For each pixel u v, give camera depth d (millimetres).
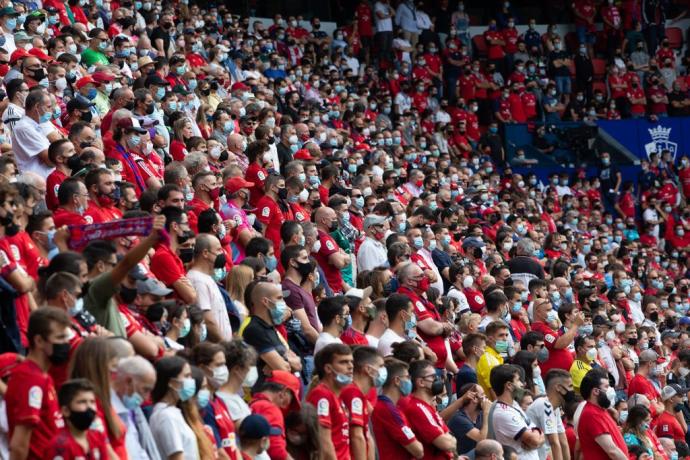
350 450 15141
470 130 50969
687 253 50812
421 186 34875
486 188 40469
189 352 13570
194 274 16172
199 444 12758
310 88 42625
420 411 16234
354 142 37906
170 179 19047
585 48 55688
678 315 37094
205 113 27672
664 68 56375
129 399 11883
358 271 24797
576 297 31422
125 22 32594
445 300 21859
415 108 47938
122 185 17281
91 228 13539
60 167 17891
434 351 19891
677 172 54000
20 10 26922
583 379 20328
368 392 16406
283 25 48812
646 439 22344
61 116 22797
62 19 30984
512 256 30734
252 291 15711
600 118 54406
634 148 54000
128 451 12031
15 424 11102
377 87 48312
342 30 50062
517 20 57719
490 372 18938
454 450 16453
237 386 14031
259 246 18438
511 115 52250
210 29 42312
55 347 11383
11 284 13477
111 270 13102
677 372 28359
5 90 22562
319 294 19797
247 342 15516
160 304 14328
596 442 20016
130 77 28031
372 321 18781
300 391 16391
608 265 37531
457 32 53438
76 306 12297
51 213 15117
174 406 12664
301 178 24484
